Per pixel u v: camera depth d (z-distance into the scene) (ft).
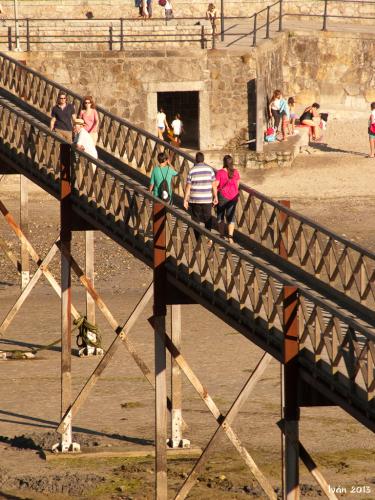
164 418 220.23
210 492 233.76
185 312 389.19
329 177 534.78
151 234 226.38
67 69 526.16
